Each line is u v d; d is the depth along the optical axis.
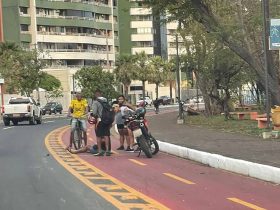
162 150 17.08
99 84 74.50
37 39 99.88
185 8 25.66
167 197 9.45
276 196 9.45
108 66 102.06
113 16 117.56
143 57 103.75
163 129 25.14
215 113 38.59
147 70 102.75
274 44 17.06
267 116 19.70
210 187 10.45
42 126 35.00
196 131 22.84
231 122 27.58
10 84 63.41
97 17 112.56
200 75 35.03
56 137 24.19
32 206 8.90
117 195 9.66
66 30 104.62
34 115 38.44
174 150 16.05
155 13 27.77
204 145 16.72
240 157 13.38
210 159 13.55
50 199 9.45
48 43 101.81
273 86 22.80
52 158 15.70
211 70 33.50
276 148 14.99
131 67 101.38
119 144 19.84
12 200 9.46
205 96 35.34
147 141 15.69
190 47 33.84
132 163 14.27
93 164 14.14
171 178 11.62
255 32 27.84
